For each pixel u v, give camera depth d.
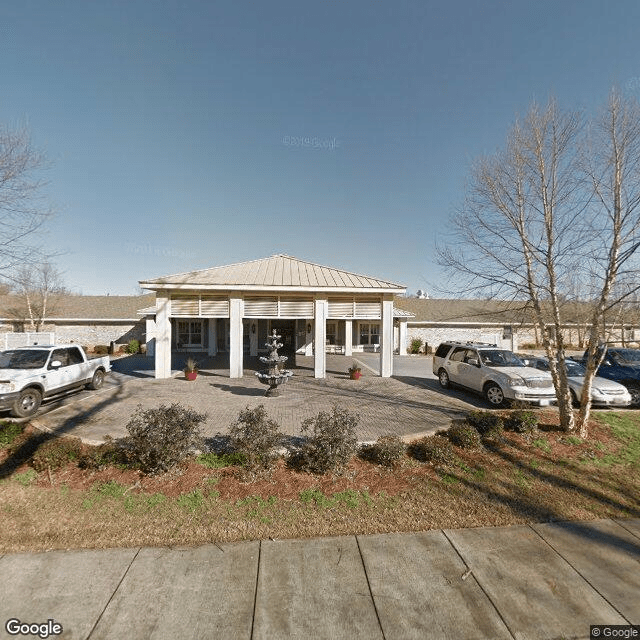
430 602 2.93
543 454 6.00
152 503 4.38
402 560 3.46
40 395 8.47
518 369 9.54
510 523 4.12
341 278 14.23
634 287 6.70
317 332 13.60
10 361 8.98
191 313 13.36
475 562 3.43
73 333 23.58
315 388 11.70
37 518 4.08
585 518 4.26
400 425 7.50
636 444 6.59
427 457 5.68
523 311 8.10
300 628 2.67
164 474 4.98
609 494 4.82
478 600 2.96
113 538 3.75
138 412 5.68
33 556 3.46
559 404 7.12
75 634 2.60
